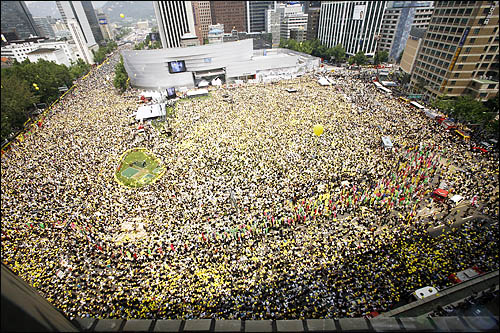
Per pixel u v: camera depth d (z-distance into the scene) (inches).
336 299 1195.9
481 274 1243.2
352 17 6240.2
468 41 2965.1
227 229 1594.5
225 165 2231.8
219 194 1897.1
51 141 2763.3
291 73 5206.7
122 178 2182.6
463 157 2202.3
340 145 2445.9
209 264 1389.0
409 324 325.1
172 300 1218.0
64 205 1840.6
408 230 1547.7
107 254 1471.5
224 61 4862.2
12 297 205.2
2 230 1630.2
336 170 2105.1
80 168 2279.8
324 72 5310.0
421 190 1860.2
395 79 4579.2
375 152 2325.3
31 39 5565.9
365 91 3966.5
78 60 6368.1
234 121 3073.3
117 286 1294.3
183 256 1440.7
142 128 2992.1
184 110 3599.9
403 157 2242.9
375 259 1378.0
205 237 1552.7
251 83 4877.0
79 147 2625.5
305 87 4340.6
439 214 1664.6
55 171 2237.9
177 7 6205.7
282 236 1550.2
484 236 1462.8
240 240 1526.8
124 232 1631.4
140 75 4751.5
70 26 6717.5
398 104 3405.5
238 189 1937.7
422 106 3198.8
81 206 1831.9
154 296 1238.3
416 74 3937.0
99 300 1228.5
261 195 1870.1
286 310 1156.5
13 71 3157.0
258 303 1192.2
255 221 1656.0
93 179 2138.3
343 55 6102.4
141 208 1812.3
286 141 2556.6
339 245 1476.4
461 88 3235.7
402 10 5492.1
